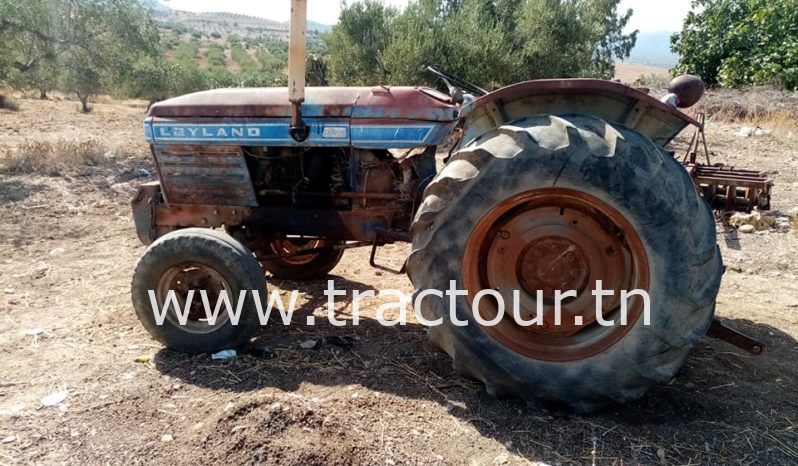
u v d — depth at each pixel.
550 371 2.96
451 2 14.30
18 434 2.84
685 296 2.78
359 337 3.90
